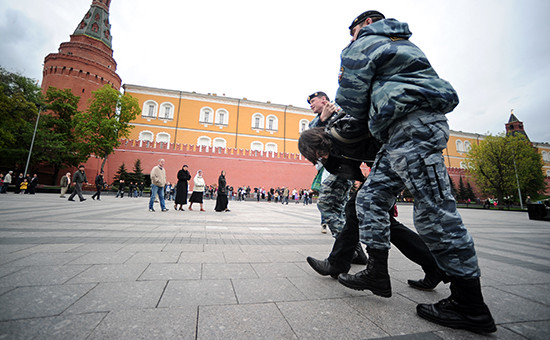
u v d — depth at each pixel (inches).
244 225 206.1
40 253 88.8
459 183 1545.3
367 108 61.6
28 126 1005.2
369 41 56.8
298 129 1797.5
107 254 91.5
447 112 55.0
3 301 49.8
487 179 1320.1
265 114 1763.0
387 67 54.9
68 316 45.3
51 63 1239.5
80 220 188.5
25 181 709.9
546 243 165.0
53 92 1142.3
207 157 1257.4
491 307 58.0
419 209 51.6
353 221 72.2
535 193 1434.5
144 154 1202.0
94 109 1115.9
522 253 128.2
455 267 47.7
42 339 37.6
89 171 1171.9
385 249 59.2
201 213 312.2
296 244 130.2
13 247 96.2
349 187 102.9
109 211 281.1
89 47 1342.3
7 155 970.7
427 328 47.3
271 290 63.8
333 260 72.7
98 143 1083.3
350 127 68.9
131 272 72.6
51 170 1170.6
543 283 76.7
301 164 1362.0
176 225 183.9
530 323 50.1
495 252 130.0
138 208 351.9
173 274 72.7
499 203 1278.3
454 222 48.7
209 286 64.5
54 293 55.2
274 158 1331.2
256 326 45.3
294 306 54.9
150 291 59.2
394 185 59.9
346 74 59.6
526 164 1235.2
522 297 64.6
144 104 1572.3
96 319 44.8
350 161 79.1
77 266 75.8
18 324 41.4
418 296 64.0
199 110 1652.3
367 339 42.7
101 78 1326.3
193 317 47.5
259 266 85.5
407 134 52.4
